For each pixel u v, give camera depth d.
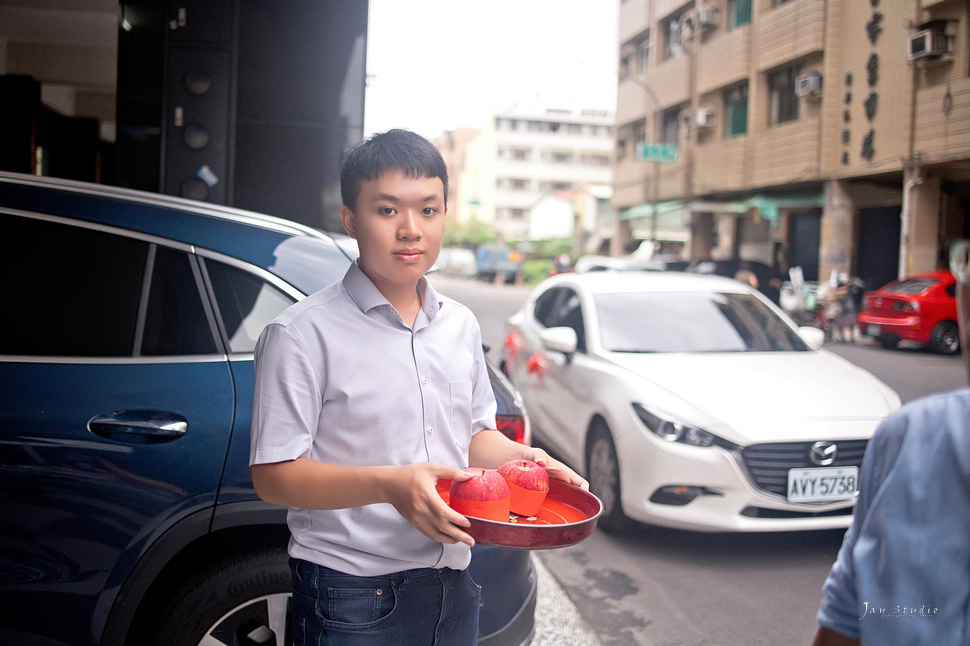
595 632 3.10
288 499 1.25
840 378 4.25
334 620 1.33
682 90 23.94
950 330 12.19
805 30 17.81
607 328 4.85
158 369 2.03
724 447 3.67
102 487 1.92
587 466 4.55
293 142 4.40
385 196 1.29
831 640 0.90
